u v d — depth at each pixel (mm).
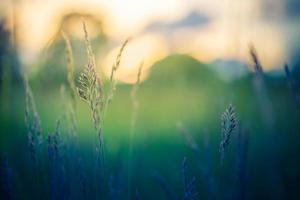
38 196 1334
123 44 1085
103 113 1090
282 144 2525
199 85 3062
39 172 1370
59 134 1198
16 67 1980
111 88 1089
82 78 1017
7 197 1290
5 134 1927
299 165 2293
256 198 2014
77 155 1358
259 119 2607
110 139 1884
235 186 1357
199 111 3076
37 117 1186
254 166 2412
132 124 1575
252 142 2658
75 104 1369
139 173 2377
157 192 2080
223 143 939
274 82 2482
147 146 2852
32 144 1190
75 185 1356
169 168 2395
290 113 2846
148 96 3027
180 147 2867
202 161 1468
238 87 2387
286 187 2115
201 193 1874
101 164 1157
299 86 1369
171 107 3115
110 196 1301
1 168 1318
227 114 931
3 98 1962
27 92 1177
